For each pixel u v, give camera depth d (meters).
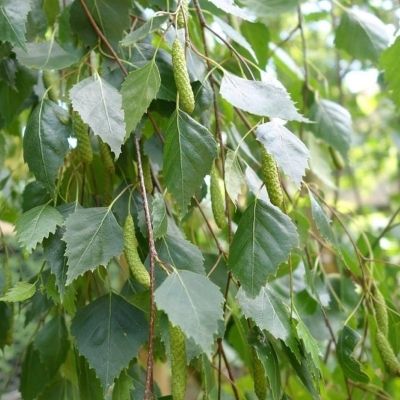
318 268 0.46
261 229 0.31
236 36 0.37
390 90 0.42
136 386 0.34
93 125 0.31
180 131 0.31
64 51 0.35
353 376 0.38
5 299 0.31
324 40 0.87
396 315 0.40
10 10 0.32
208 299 0.27
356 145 0.93
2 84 0.38
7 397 0.49
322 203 0.42
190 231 0.43
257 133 0.30
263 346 0.32
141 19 0.38
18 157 0.50
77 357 0.35
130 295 0.36
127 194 0.35
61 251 0.32
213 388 0.35
